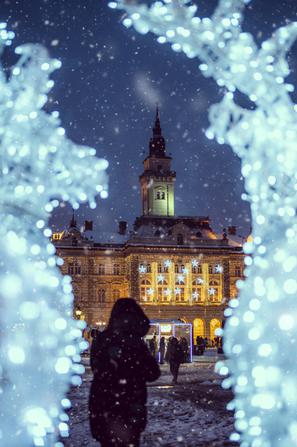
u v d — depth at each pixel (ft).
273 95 22.81
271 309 21.76
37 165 25.46
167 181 359.87
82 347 25.89
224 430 39.86
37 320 23.13
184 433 38.93
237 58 22.76
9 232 22.74
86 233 362.74
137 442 21.02
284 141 22.56
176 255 330.95
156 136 370.32
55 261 26.30
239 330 22.15
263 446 21.61
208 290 330.13
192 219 352.08
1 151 25.07
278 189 22.77
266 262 22.35
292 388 20.59
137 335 21.77
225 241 339.16
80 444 34.76
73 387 76.84
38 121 25.75
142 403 21.38
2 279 21.91
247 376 21.86
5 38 25.55
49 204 25.79
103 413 21.03
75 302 327.88
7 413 23.50
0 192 24.91
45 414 22.94
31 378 23.67
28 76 25.57
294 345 21.45
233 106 22.85
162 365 137.18
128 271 330.95
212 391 70.85
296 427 20.59
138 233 336.90
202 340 198.90
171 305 323.57
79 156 26.17
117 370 21.07
